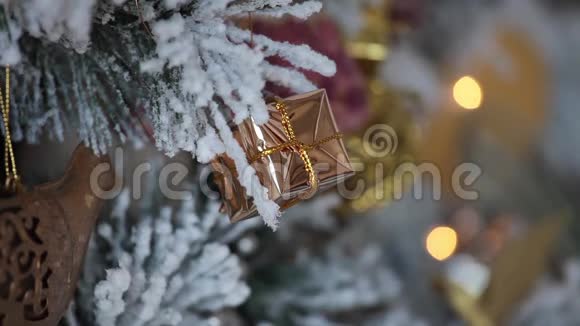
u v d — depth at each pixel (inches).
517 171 33.0
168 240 16.0
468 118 30.3
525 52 33.0
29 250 14.1
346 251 21.8
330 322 19.6
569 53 34.9
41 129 15.7
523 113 32.8
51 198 14.5
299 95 15.2
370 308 21.2
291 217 19.7
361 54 20.4
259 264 19.3
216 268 16.1
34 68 15.1
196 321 16.2
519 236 27.5
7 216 14.0
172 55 13.9
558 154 34.6
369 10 20.5
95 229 16.4
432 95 24.4
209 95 13.9
